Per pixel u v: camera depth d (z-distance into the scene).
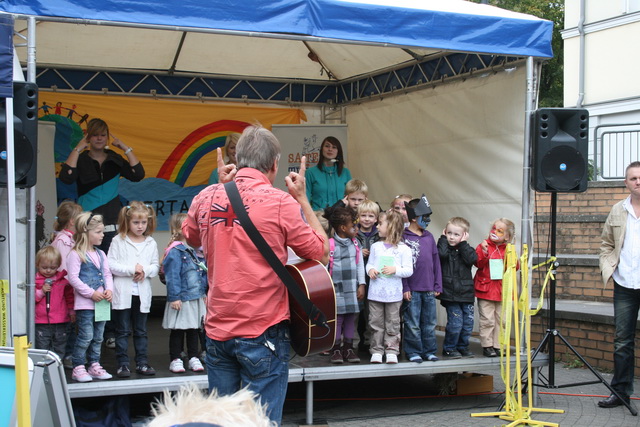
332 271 5.61
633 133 12.85
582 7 17.67
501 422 5.36
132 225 5.25
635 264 5.59
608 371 7.14
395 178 8.35
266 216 3.13
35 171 4.33
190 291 5.32
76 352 4.89
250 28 4.98
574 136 5.76
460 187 7.25
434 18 5.50
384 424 5.33
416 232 5.89
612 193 9.75
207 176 9.09
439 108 7.54
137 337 5.23
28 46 4.48
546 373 7.15
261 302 3.12
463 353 6.00
